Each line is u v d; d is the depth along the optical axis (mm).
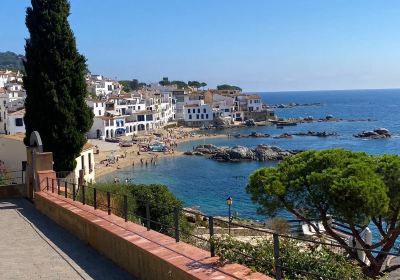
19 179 36906
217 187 69688
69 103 29609
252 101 192000
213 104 185000
